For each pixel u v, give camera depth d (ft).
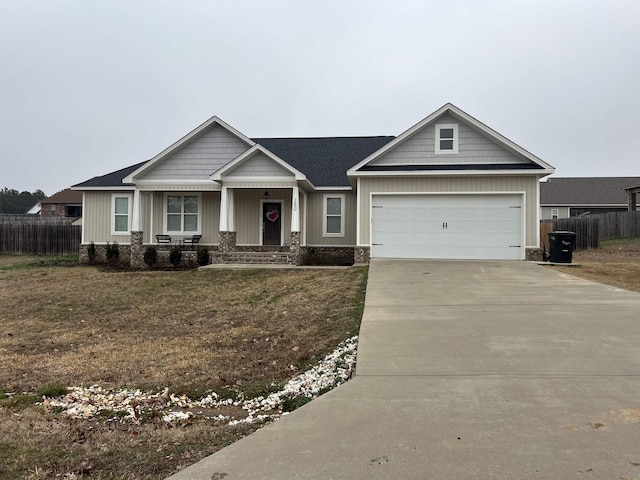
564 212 131.85
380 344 20.36
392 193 53.67
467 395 14.74
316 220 65.57
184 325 31.37
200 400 18.63
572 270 44.45
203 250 57.67
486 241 52.65
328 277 44.68
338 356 21.52
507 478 9.98
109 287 44.91
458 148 53.88
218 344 26.32
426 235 53.47
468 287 34.60
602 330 21.90
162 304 37.99
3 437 14.16
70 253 81.82
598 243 77.10
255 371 21.58
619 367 17.07
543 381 15.83
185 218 65.46
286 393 18.37
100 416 16.78
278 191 64.54
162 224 65.46
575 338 20.70
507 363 17.70
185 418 16.53
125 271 55.42
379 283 37.01
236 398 18.65
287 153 74.74
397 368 17.40
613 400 14.19
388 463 10.70
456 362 17.93
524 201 51.80
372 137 78.38
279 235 64.59
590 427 12.38
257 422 15.40
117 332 30.07
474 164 53.21
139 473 11.47
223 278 47.21
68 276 51.78
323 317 29.99
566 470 10.26
